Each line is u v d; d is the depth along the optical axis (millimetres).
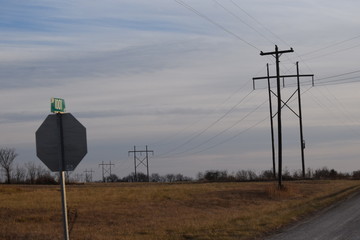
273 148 67875
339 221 21797
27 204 30062
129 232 18547
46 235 17172
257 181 65875
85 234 17812
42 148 10305
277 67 44062
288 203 32750
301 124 67250
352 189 45688
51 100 10109
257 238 17234
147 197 37531
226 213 26453
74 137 10250
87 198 35938
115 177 133500
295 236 17422
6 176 89625
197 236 17297
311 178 69062
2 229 18750
